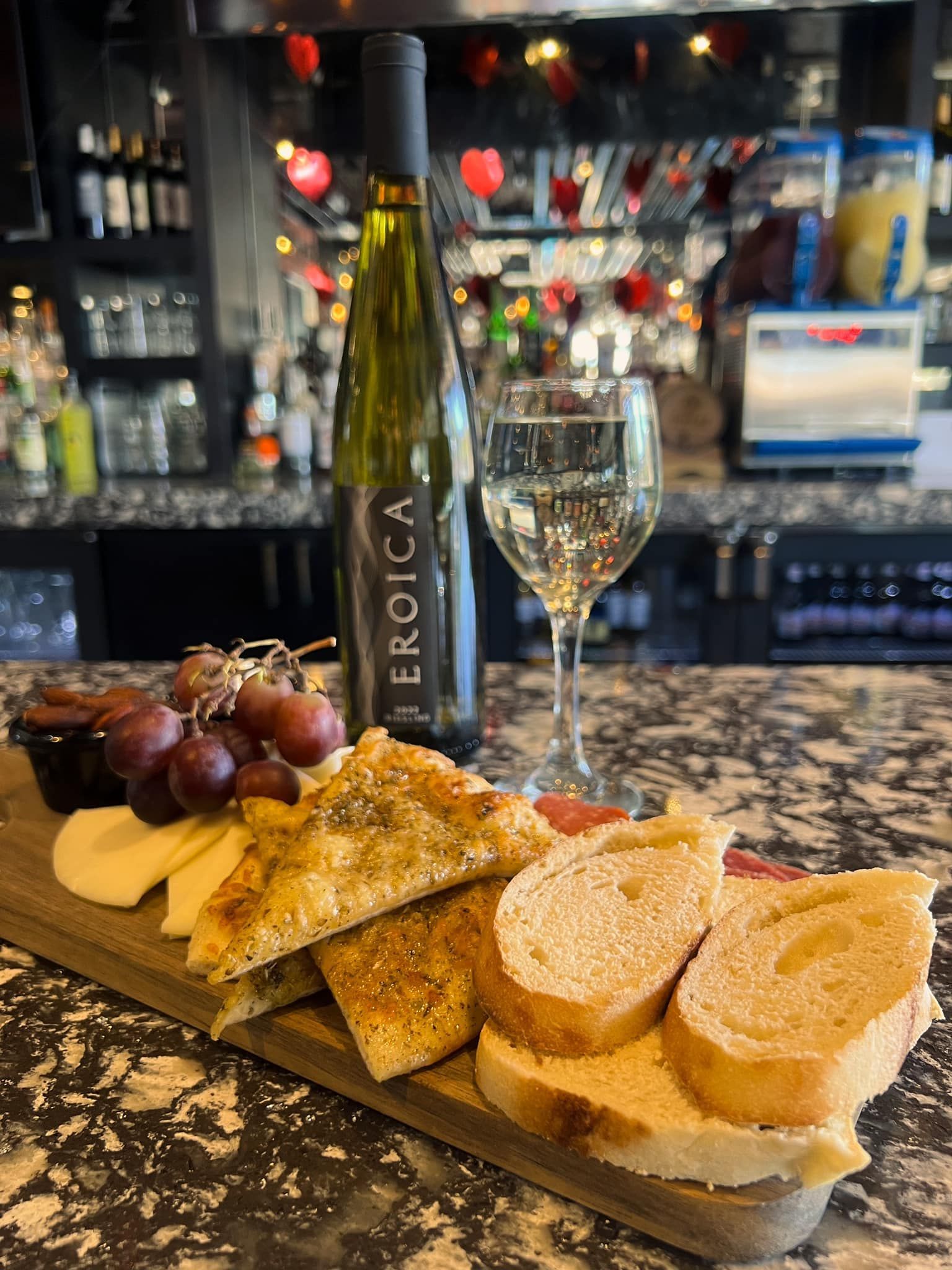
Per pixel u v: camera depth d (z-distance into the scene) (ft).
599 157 7.52
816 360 5.88
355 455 2.31
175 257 6.96
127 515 6.29
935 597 6.19
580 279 9.51
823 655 6.23
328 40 6.78
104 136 7.30
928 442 7.54
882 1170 0.90
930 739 2.30
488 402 7.83
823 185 6.01
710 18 6.51
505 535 1.89
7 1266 0.80
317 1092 1.04
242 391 7.70
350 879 1.13
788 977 0.99
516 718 2.51
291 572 6.32
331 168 7.64
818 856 1.63
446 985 1.04
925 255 6.37
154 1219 0.85
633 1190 0.84
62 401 7.36
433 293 2.23
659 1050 0.95
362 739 1.49
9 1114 1.00
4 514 6.31
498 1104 0.92
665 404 6.34
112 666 3.11
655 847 1.34
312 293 8.95
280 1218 0.85
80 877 1.41
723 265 6.92
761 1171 0.80
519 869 1.25
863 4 6.24
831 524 5.83
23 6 6.58
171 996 1.18
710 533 5.87
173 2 6.64
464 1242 0.83
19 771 2.02
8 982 1.29
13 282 7.95
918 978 0.96
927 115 6.32
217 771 1.47
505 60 6.93
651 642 6.76
